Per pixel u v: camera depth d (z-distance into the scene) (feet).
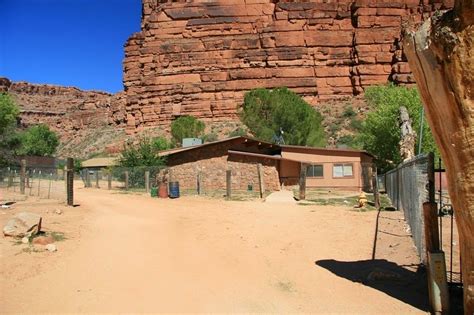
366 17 278.26
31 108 575.38
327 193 96.68
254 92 155.33
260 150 112.98
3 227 35.55
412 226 37.45
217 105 273.54
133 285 23.82
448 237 38.83
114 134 318.86
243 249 33.94
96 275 25.30
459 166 16.65
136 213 53.83
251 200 75.51
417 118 108.78
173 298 22.02
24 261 26.66
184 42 289.94
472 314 17.20
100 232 38.70
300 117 147.23
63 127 421.59
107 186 112.47
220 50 284.20
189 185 104.22
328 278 26.27
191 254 31.48
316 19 283.18
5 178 98.07
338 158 114.01
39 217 34.96
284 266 29.04
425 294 23.12
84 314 19.49
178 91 281.13
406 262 29.81
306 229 43.96
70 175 57.82
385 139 115.96
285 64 277.03
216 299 22.12
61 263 27.17
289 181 114.11
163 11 297.94
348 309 21.04
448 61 16.03
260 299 22.33
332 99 270.67
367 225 46.47
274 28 283.18
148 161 108.06
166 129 272.31
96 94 620.49
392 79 264.72
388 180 85.87
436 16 16.72
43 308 19.97
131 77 299.58
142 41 305.53
